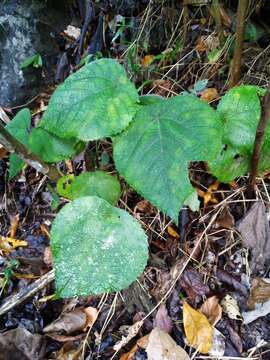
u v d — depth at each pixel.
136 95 0.38
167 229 0.48
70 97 0.39
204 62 0.59
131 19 0.63
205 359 0.41
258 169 0.43
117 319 0.45
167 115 0.37
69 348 0.44
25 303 0.47
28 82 0.63
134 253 0.36
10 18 0.64
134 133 0.37
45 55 0.65
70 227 0.36
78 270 0.35
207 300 0.44
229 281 0.45
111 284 0.35
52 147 0.41
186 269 0.46
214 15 0.56
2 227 0.54
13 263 0.50
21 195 0.56
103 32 0.65
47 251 0.50
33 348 0.43
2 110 0.60
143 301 0.45
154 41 0.63
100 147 0.52
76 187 0.42
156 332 0.42
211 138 0.35
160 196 0.35
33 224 0.54
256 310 0.43
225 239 0.47
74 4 0.68
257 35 0.58
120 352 0.43
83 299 0.46
